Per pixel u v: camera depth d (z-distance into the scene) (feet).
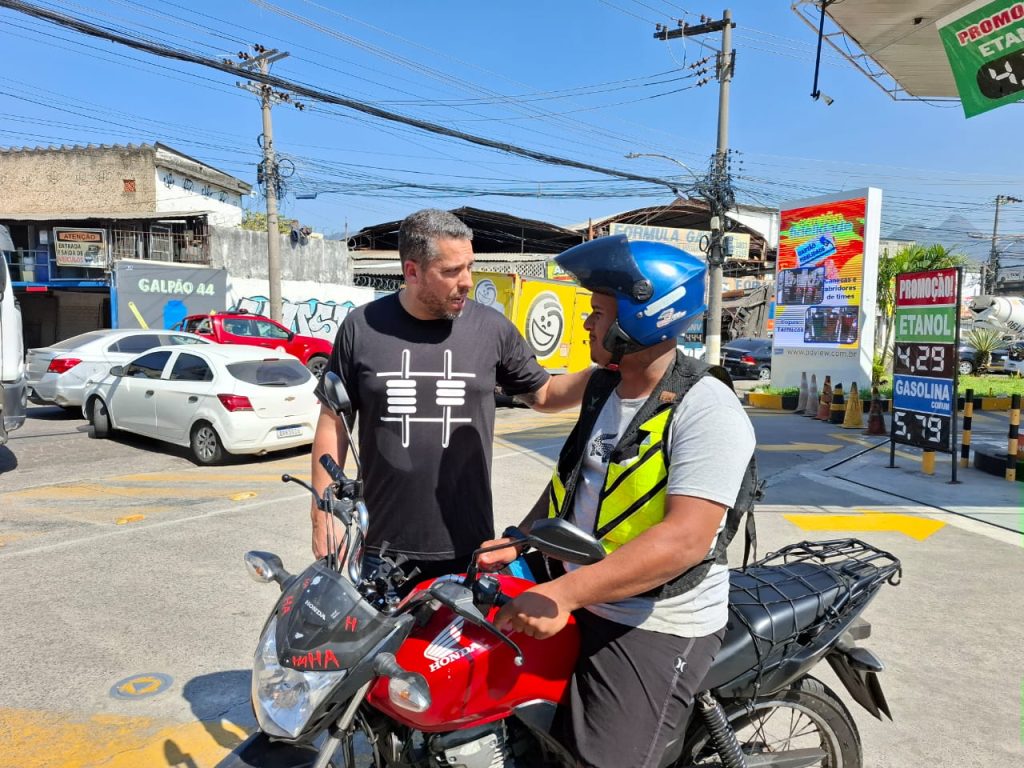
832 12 30.63
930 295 27.89
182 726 10.44
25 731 10.30
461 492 8.25
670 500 5.70
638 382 6.31
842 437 38.93
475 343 8.39
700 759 7.52
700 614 6.26
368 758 7.07
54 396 39.40
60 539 18.85
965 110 26.91
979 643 13.37
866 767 9.63
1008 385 62.64
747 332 113.50
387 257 111.45
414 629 6.18
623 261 5.79
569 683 6.37
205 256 79.92
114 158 93.76
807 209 55.88
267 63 61.62
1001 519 21.89
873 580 8.29
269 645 5.74
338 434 8.33
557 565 7.20
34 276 79.56
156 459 30.27
